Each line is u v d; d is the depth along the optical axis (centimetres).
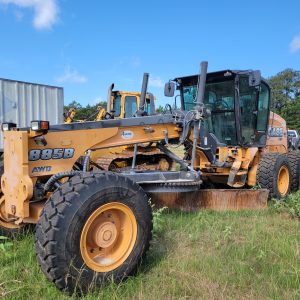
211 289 314
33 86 994
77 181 315
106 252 328
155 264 362
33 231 436
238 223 507
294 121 5059
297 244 407
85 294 304
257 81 557
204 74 496
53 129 369
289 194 681
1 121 916
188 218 516
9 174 349
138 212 338
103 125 415
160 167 848
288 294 310
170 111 512
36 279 325
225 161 639
